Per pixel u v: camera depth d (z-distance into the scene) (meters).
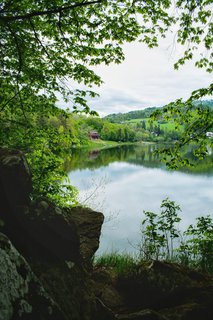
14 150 4.09
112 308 4.43
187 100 6.78
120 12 7.70
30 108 7.91
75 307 3.45
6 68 7.37
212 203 22.09
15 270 2.51
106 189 26.09
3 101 7.57
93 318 3.54
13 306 2.28
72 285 3.68
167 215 7.37
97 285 4.80
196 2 6.86
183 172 41.22
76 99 7.53
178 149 7.58
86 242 5.60
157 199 23.36
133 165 51.19
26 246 3.49
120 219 16.70
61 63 7.75
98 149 95.88
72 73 7.97
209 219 7.45
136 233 14.28
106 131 150.50
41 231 3.70
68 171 30.89
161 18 7.55
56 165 7.07
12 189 3.56
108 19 7.54
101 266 5.82
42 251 3.67
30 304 2.45
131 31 7.63
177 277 4.84
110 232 14.44
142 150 104.06
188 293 4.63
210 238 6.76
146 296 4.70
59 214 4.03
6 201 3.46
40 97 7.78
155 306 4.61
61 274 3.64
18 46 6.88
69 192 7.34
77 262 4.25
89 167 39.50
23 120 7.89
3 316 2.13
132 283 4.86
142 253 7.11
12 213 3.48
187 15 7.28
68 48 7.77
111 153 80.25
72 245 4.09
